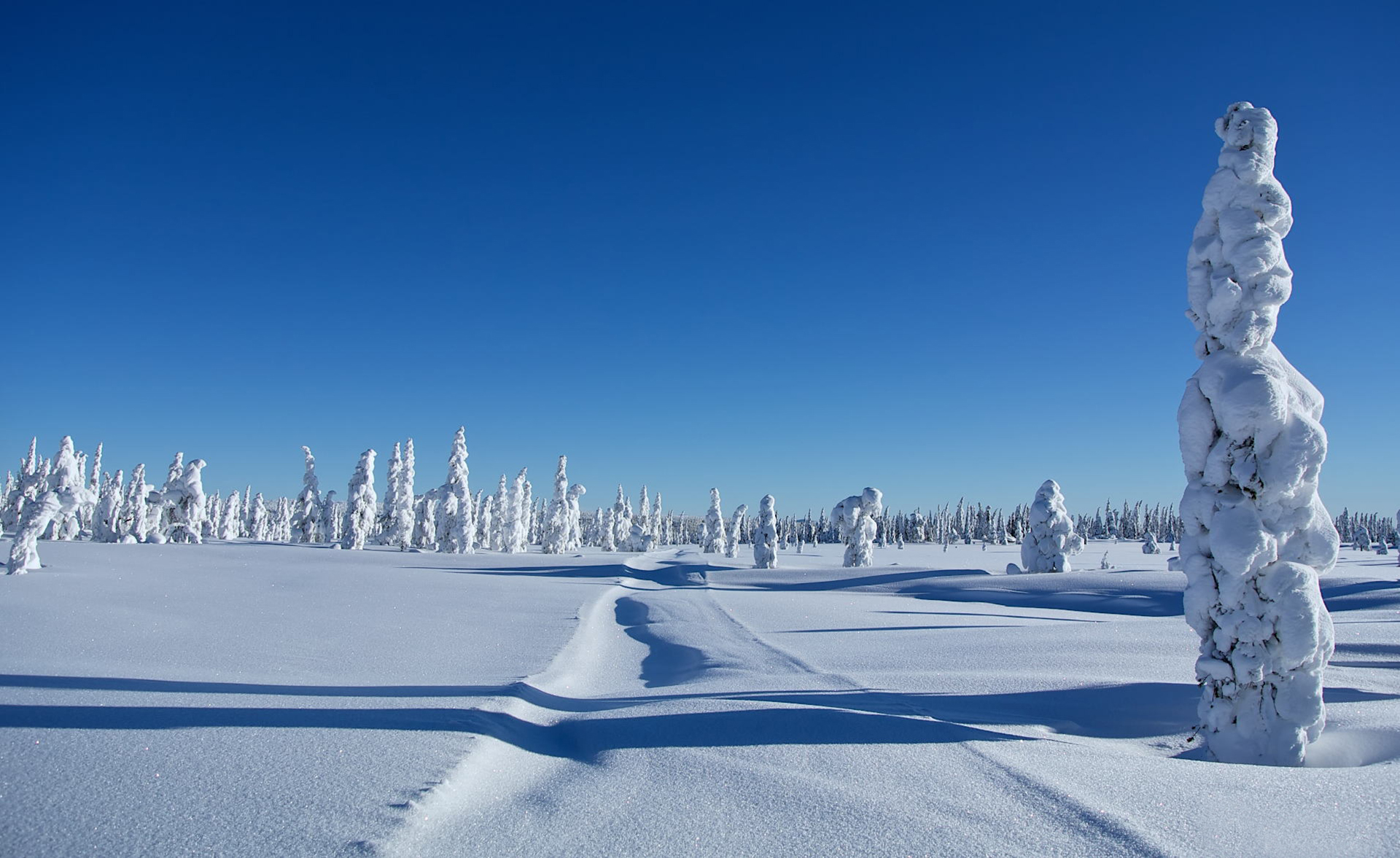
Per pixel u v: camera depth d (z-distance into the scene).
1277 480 5.50
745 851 3.20
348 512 50.41
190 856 2.94
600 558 53.50
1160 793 3.91
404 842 3.17
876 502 40.16
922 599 26.53
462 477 52.38
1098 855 3.11
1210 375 5.91
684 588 27.81
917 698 6.86
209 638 9.94
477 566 38.97
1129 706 6.77
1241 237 5.85
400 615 14.14
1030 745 4.97
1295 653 5.34
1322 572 5.63
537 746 5.18
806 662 9.48
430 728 5.03
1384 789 3.96
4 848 2.96
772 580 33.50
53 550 27.14
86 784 3.76
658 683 8.89
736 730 5.28
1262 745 5.39
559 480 67.25
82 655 8.08
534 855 3.12
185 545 37.69
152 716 5.22
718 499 71.69
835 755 4.64
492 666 8.80
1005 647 10.05
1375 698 6.90
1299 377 5.91
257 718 5.27
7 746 4.34
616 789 4.06
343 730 4.93
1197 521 5.96
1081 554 71.81
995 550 91.94
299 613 13.55
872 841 3.29
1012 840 3.28
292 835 3.17
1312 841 3.26
